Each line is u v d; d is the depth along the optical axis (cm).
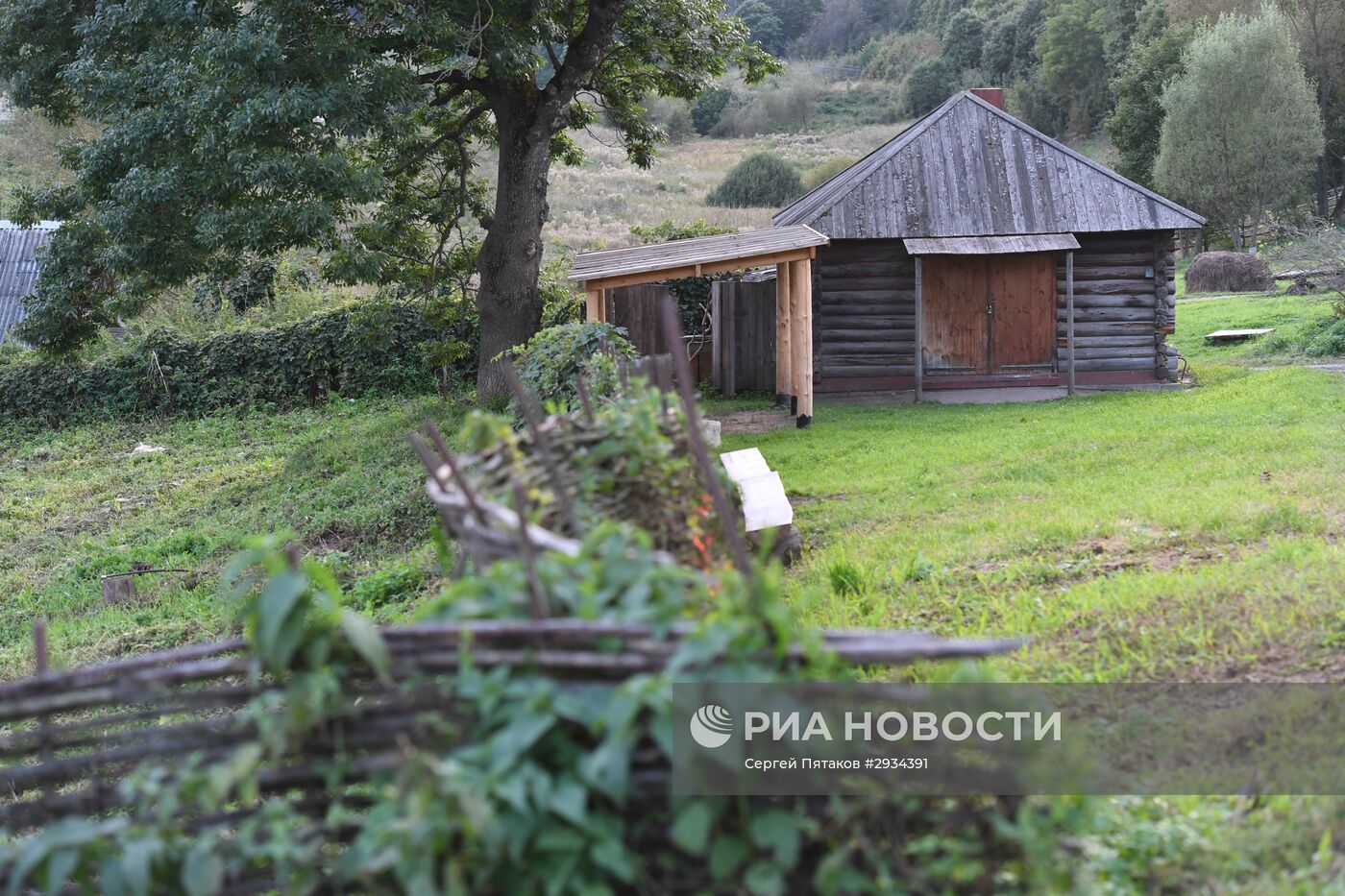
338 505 1513
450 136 1966
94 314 1820
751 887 281
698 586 310
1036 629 632
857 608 698
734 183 5816
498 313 1914
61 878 293
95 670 341
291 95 1439
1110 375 2050
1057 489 1062
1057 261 2025
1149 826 386
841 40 10794
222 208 1522
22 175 4391
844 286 2022
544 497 377
